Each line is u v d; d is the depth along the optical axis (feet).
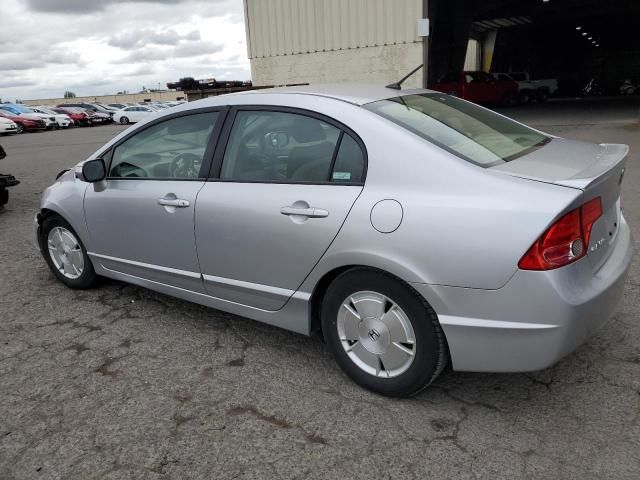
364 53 46.55
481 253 7.55
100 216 12.60
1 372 10.44
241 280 10.32
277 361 10.55
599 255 8.25
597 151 9.66
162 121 11.67
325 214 8.84
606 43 122.21
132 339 11.61
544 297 7.32
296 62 49.55
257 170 10.05
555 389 9.21
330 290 9.24
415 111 9.69
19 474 7.72
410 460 7.70
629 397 8.87
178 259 11.28
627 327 11.02
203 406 9.15
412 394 8.89
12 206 26.16
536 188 7.55
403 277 8.13
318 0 47.11
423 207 7.99
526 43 124.67
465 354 8.05
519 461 7.58
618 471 7.30
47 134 85.61
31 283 15.16
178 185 11.07
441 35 73.56
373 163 8.64
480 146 8.96
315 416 8.77
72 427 8.71
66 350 11.22
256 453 7.97
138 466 7.79
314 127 9.47
